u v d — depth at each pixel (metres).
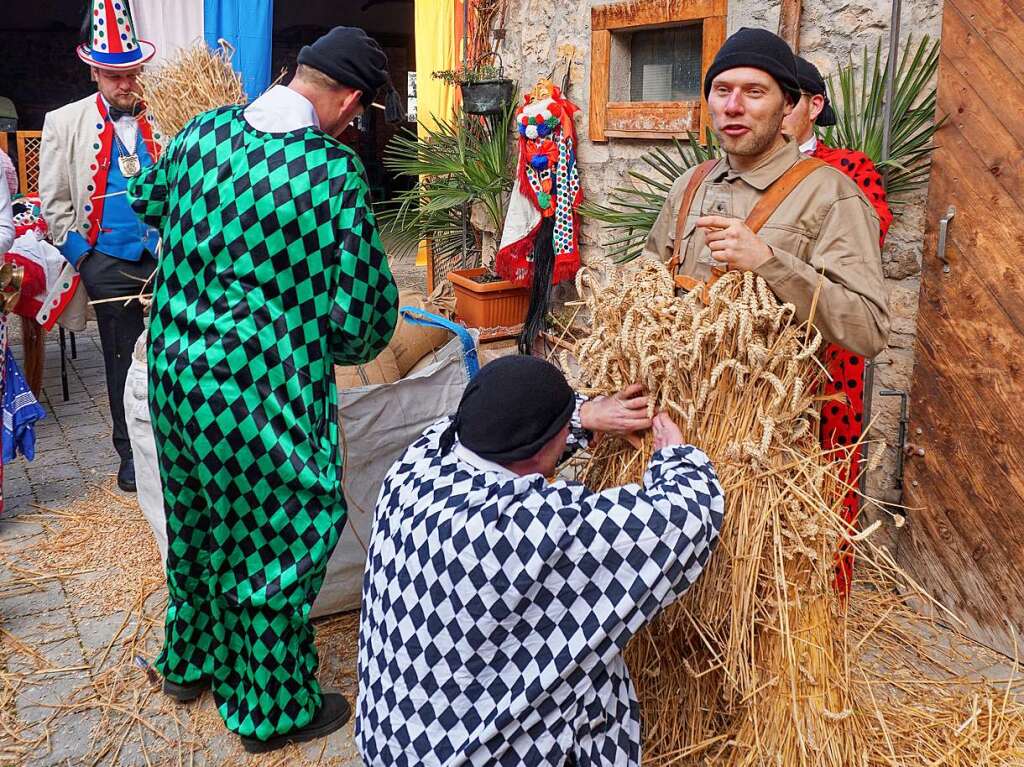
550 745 1.55
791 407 1.84
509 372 1.59
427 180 5.77
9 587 3.19
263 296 2.07
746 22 3.58
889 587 3.05
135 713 2.51
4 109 9.48
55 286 4.51
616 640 1.55
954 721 2.36
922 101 2.98
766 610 1.90
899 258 3.08
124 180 3.72
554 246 4.68
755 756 1.97
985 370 2.70
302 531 2.17
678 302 1.87
